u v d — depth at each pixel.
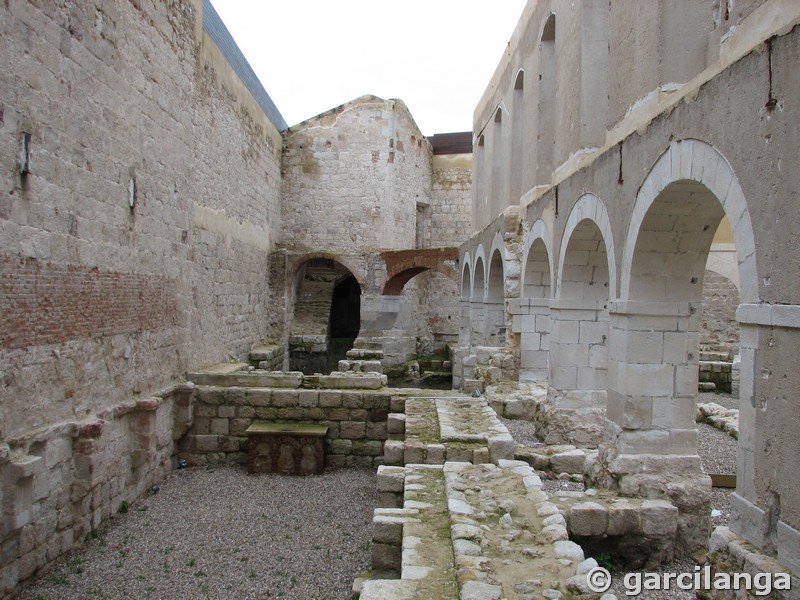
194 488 9.09
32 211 6.23
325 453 10.27
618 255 7.46
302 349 22.59
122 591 6.04
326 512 8.17
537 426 10.39
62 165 6.74
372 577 5.47
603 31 9.38
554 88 12.00
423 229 28.47
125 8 8.18
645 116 6.88
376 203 23.84
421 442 7.79
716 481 8.23
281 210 23.78
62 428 6.66
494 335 16.44
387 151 24.03
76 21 6.98
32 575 6.14
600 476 7.27
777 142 4.37
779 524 4.29
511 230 13.76
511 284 13.59
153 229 9.18
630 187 7.10
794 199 4.16
